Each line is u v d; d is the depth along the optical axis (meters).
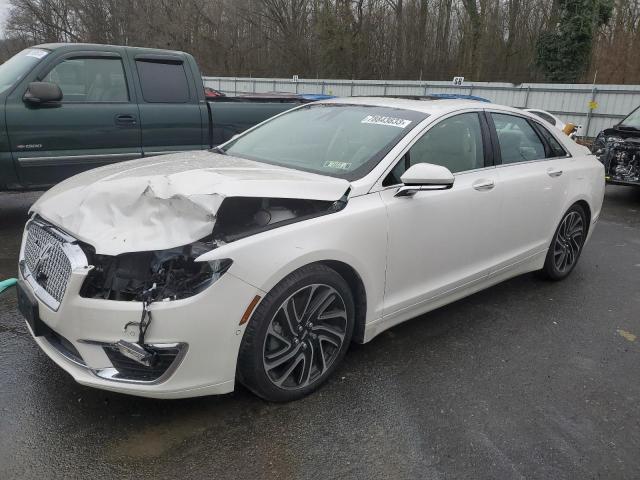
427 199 3.43
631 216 8.32
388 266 3.27
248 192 2.67
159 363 2.53
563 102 17.89
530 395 3.21
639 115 9.72
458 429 2.85
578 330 4.11
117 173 3.19
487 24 26.62
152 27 36.09
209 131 6.80
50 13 44.31
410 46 29.33
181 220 2.55
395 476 2.50
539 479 2.53
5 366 3.16
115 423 2.73
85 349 2.53
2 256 5.02
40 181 5.67
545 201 4.47
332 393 3.09
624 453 2.74
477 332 3.97
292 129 4.06
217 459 2.54
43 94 5.38
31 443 2.56
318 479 2.46
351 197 3.10
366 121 3.78
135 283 2.52
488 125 4.11
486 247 3.99
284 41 32.88
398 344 3.71
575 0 21.59
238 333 2.62
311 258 2.79
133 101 6.16
